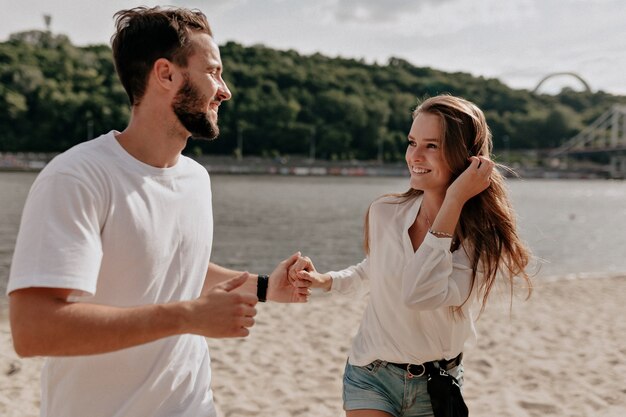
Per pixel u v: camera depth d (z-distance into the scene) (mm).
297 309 7223
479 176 1994
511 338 6121
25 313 1438
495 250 2102
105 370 1696
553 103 169875
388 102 134375
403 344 2113
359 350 2219
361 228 23359
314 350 5613
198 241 1872
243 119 110125
